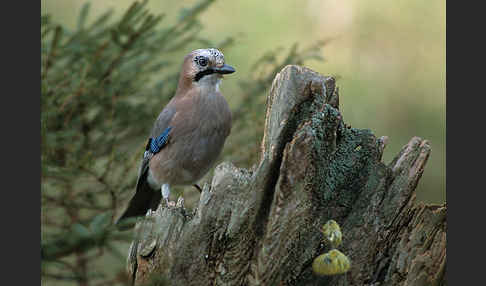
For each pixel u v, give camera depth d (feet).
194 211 23.11
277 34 56.49
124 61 30.25
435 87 54.95
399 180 21.39
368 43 57.26
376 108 53.88
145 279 21.99
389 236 21.39
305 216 20.35
